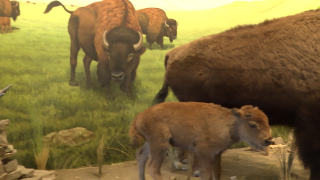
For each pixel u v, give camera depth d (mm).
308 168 3371
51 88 4281
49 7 4246
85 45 4477
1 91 3127
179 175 3748
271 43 3373
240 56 3396
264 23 3621
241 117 2668
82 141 4328
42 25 4203
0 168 3117
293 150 3725
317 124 3205
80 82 4469
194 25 5277
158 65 4973
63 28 4348
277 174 3873
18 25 4035
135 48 4676
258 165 4227
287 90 3260
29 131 4121
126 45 4605
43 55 4223
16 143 4016
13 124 4016
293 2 5770
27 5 4086
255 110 2674
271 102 3346
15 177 3242
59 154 4164
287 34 3379
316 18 3406
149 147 2965
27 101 4117
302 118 3264
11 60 4008
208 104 2857
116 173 3891
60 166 4035
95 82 4555
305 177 3779
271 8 5781
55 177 3684
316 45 3254
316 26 3350
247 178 3723
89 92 4523
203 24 5352
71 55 4406
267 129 2602
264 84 3309
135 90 4797
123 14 4648
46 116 4242
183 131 2766
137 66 4773
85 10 4480
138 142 2875
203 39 3660
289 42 3328
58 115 4312
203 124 2729
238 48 3438
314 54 3223
